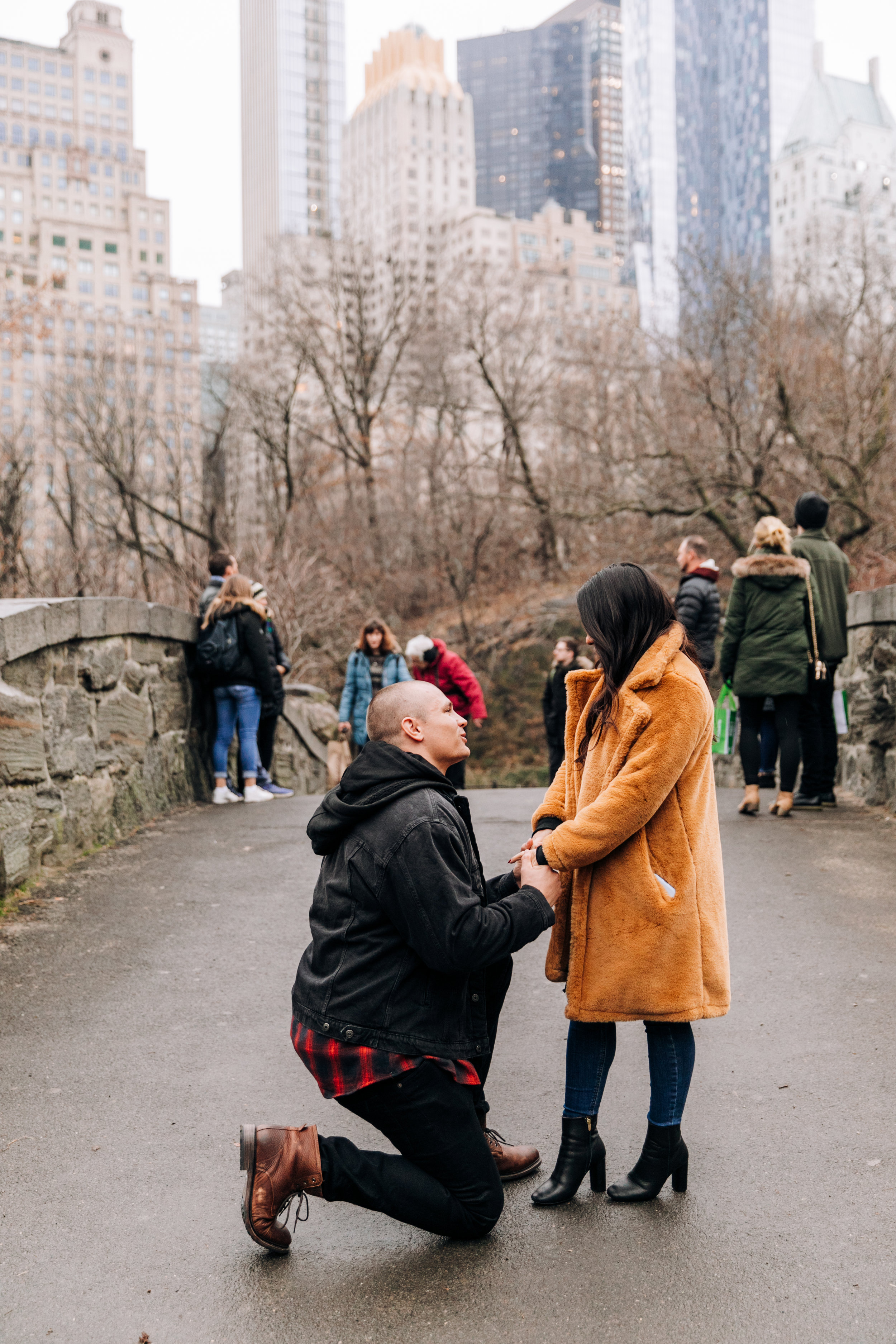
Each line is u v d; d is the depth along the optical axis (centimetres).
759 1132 303
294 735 1193
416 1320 225
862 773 797
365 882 240
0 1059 354
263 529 2489
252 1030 380
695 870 259
